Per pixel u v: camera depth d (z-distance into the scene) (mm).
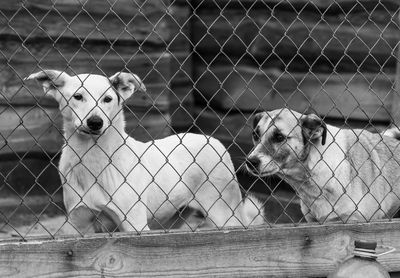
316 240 4477
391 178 5816
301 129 5539
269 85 8523
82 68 7797
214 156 5844
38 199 7828
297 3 8250
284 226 4449
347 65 8062
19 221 7664
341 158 5590
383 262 4605
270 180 8148
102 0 7816
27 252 3908
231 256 4301
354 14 7961
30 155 7773
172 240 4180
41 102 7695
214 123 8875
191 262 4223
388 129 6227
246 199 6160
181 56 8773
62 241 3975
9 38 7469
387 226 4633
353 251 4305
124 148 5219
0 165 7664
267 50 8469
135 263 4113
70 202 5184
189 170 5684
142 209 5234
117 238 4074
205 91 8938
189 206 5820
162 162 5508
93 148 5074
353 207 5566
